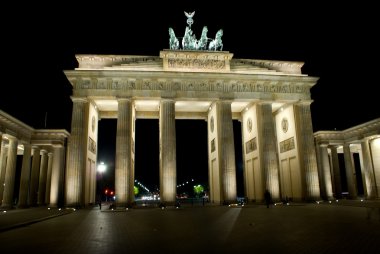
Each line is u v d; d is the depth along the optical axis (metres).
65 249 18.23
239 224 29.41
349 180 81.81
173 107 66.12
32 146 74.12
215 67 69.44
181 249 17.56
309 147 69.12
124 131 63.78
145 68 67.56
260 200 68.50
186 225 29.67
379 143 77.50
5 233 25.77
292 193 72.69
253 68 70.94
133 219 37.38
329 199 75.69
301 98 70.81
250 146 75.81
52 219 38.69
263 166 67.25
